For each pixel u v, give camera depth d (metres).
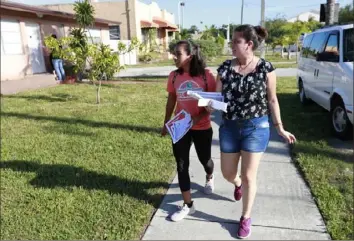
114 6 26.55
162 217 3.41
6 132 6.47
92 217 3.41
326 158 4.70
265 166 4.57
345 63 5.55
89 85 13.40
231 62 2.86
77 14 13.45
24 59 13.51
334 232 3.05
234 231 3.15
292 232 3.10
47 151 5.33
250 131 2.83
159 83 13.84
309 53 7.75
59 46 10.22
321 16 9.91
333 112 5.75
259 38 2.79
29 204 3.70
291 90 10.84
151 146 5.44
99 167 4.64
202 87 3.20
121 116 7.55
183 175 3.30
